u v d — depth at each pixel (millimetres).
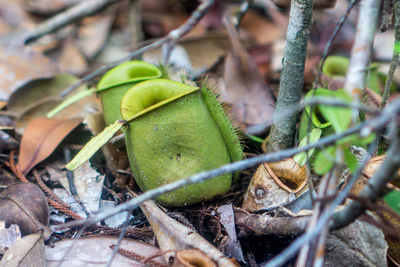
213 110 506
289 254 422
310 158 493
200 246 475
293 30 488
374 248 469
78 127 562
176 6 864
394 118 411
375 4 498
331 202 433
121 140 532
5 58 652
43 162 549
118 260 483
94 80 646
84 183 530
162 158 498
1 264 475
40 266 478
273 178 494
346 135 417
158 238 489
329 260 473
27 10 801
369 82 565
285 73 502
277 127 518
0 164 552
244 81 576
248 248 494
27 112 581
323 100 413
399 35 484
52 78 603
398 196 440
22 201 503
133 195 523
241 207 513
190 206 511
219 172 433
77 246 490
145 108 498
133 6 647
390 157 419
